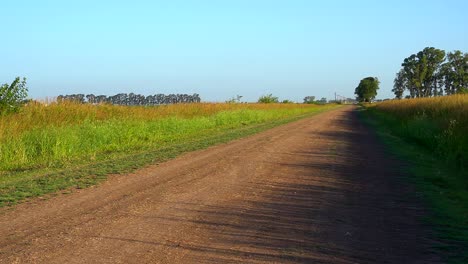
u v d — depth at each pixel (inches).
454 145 624.4
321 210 352.2
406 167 580.4
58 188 415.8
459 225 315.9
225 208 348.5
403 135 1038.4
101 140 765.3
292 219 323.0
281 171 532.4
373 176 511.8
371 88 6968.5
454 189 440.5
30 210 334.3
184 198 379.2
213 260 235.1
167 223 303.4
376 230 301.7
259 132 1144.2
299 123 1622.8
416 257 250.8
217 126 1358.3
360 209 359.3
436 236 290.0
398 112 1480.1
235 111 1660.9
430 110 1070.4
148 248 251.8
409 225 314.8
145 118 1058.1
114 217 315.0
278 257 242.8
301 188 434.9
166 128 1005.8
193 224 302.8
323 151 743.1
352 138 1012.5
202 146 788.0
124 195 386.9
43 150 649.6
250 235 281.9
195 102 1711.4
